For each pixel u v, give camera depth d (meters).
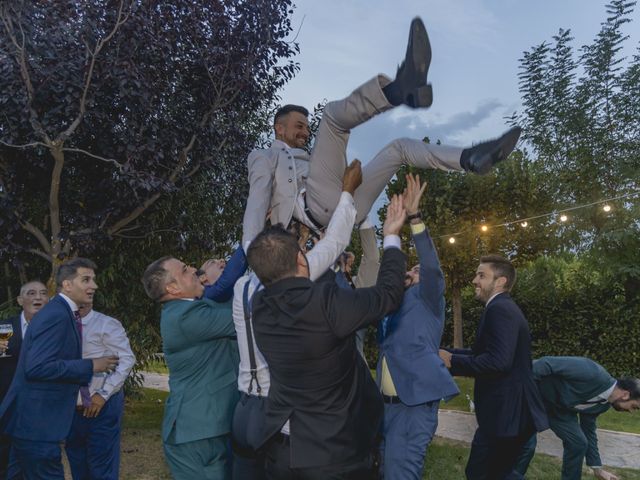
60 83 5.80
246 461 2.59
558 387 4.16
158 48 6.46
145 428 7.68
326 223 2.84
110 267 7.06
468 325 13.18
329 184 2.71
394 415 3.35
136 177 6.07
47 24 5.91
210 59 7.04
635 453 6.16
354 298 2.14
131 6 5.92
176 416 2.77
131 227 7.49
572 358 4.21
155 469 5.72
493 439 3.53
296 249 2.26
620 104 15.23
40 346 3.37
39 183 6.86
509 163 10.69
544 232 10.80
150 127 6.62
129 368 4.20
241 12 7.11
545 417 3.53
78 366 3.43
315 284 2.21
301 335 2.11
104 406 4.11
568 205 14.70
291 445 2.20
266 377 2.49
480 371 3.49
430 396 3.20
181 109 7.09
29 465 3.45
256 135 8.52
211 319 2.75
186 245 7.95
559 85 16.45
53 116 6.02
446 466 5.50
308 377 2.16
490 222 10.55
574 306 11.78
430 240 3.25
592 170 14.84
